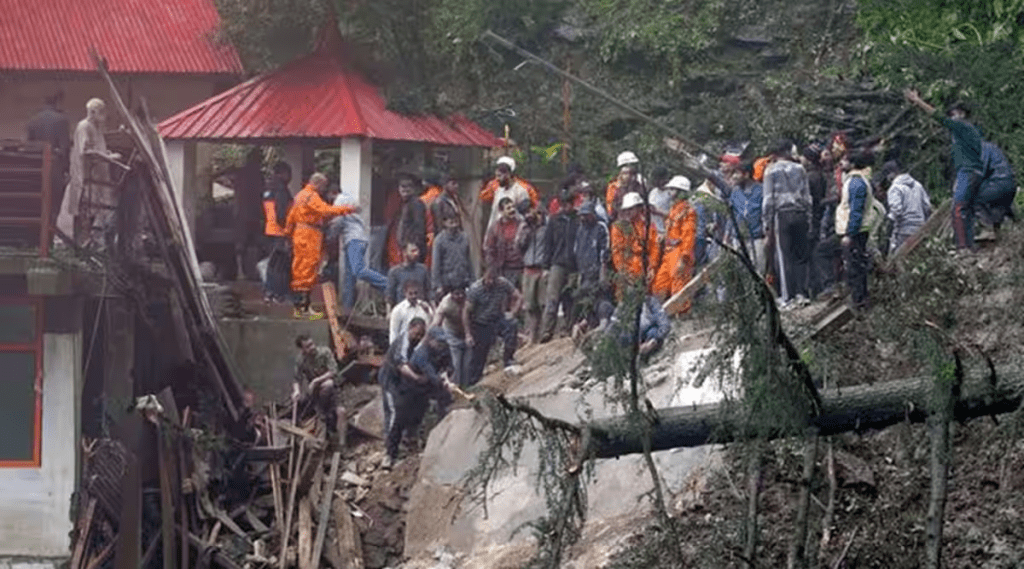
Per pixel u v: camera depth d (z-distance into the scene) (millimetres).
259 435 38000
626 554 27641
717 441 22953
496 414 23234
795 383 22234
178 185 42125
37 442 36219
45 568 35969
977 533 27094
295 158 44500
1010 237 32156
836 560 26422
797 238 33250
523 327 39469
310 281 40219
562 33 45625
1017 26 38656
